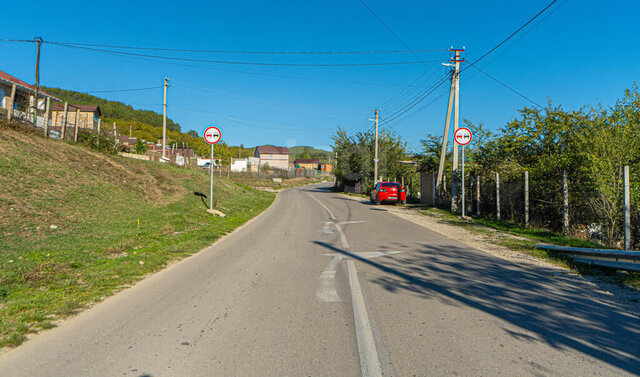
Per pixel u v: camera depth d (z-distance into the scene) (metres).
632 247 8.75
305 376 2.97
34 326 3.96
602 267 6.57
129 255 7.40
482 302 4.86
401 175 35.34
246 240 9.91
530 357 3.30
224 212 15.72
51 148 14.57
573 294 5.22
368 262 7.32
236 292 5.29
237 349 3.45
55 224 8.67
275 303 4.81
